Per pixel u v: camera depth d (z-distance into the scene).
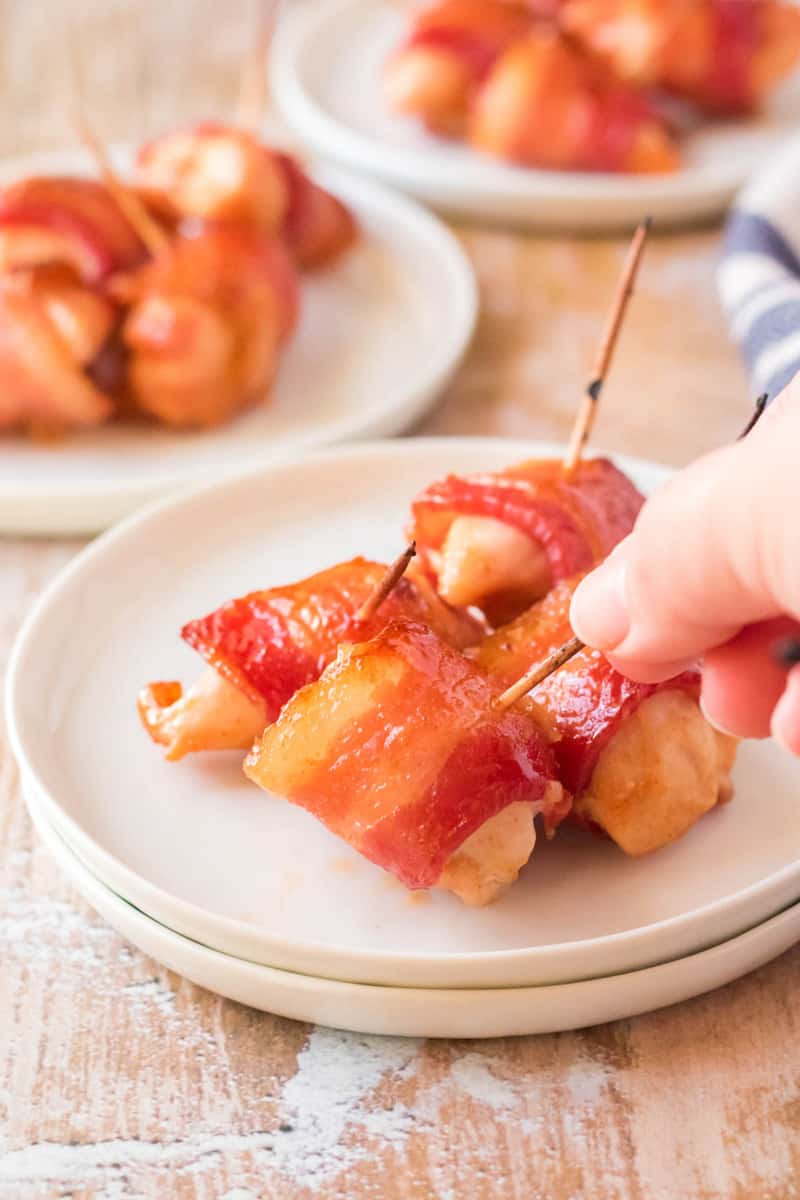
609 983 0.39
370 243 0.64
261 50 0.63
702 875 0.41
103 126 0.77
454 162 0.70
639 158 0.68
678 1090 0.39
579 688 0.41
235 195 0.58
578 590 0.35
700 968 0.39
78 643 0.46
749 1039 0.40
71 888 0.43
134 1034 0.40
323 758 0.40
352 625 0.42
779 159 0.59
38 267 0.55
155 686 0.44
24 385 0.54
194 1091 0.39
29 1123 0.39
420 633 0.41
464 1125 0.39
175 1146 0.38
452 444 0.51
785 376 0.52
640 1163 0.38
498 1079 0.39
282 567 0.48
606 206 0.67
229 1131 0.38
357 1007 0.39
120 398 0.56
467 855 0.40
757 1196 0.38
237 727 0.42
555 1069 0.39
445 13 0.71
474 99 0.70
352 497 0.50
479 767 0.39
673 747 0.41
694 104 0.74
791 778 0.43
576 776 0.41
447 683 0.40
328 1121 0.39
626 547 0.35
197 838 0.42
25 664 0.45
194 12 0.91
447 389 0.58
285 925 0.40
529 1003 0.39
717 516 0.33
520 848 0.40
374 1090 0.39
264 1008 0.40
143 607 0.47
